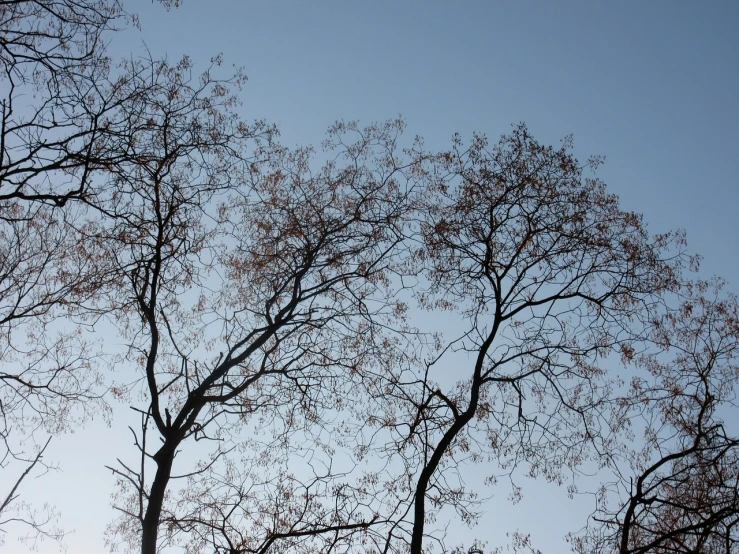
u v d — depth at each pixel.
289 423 12.87
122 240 12.12
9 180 10.63
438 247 13.12
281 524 11.02
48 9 10.98
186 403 11.84
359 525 10.81
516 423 12.72
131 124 11.73
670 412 12.79
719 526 11.25
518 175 13.16
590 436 12.57
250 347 12.52
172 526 10.95
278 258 13.38
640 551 10.97
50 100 10.93
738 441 11.98
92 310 12.82
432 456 11.73
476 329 12.80
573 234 12.90
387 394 12.74
